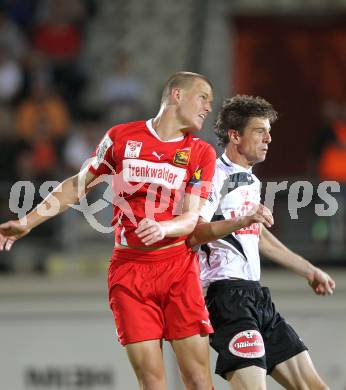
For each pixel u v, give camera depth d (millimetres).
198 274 15914
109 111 42719
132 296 15703
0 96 43031
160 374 15695
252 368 16016
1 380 28625
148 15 51562
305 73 54125
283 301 28906
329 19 53188
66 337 28781
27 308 28891
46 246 33562
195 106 15891
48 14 46906
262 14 52531
